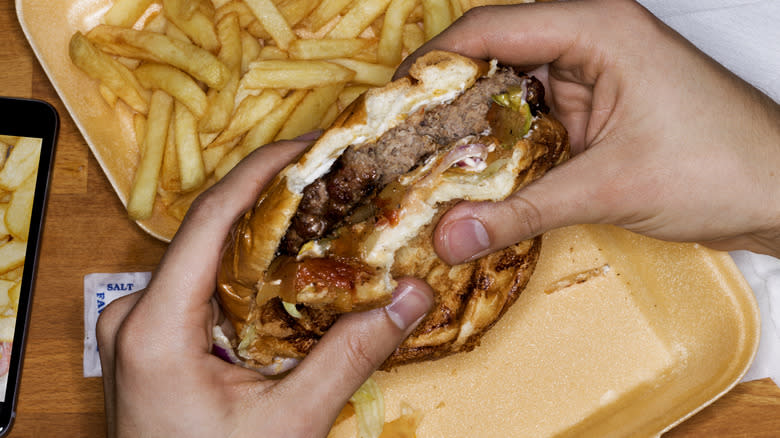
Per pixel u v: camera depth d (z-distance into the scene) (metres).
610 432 0.52
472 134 0.48
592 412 0.53
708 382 0.53
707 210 0.49
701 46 0.56
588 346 0.53
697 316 0.53
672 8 0.55
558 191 0.48
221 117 0.52
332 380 0.47
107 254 0.54
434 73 0.47
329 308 0.47
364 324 0.47
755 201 0.49
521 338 0.53
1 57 0.54
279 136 0.54
